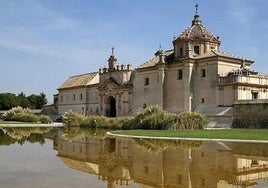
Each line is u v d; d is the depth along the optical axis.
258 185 13.88
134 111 78.50
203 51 70.94
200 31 72.25
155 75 73.38
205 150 25.52
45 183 14.13
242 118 56.88
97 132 49.75
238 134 39.19
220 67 63.03
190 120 50.09
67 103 109.62
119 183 14.30
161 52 72.12
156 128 51.31
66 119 69.94
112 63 87.00
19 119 84.12
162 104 70.88
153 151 25.16
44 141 34.59
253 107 55.78
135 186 13.77
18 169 17.61
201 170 17.30
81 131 52.38
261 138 34.53
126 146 28.84
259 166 18.41
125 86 81.00
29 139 37.09
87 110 99.62
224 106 60.69
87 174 16.27
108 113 87.81
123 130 51.34
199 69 66.12
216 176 15.73
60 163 19.81
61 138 38.44
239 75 59.34
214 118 60.75
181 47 71.62
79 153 24.58
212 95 63.12
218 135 37.97
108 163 19.77
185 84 66.56
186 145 29.20
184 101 66.69
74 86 105.19
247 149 26.05
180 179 15.10
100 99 89.38
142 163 19.69
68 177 15.48
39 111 127.38
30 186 13.55
